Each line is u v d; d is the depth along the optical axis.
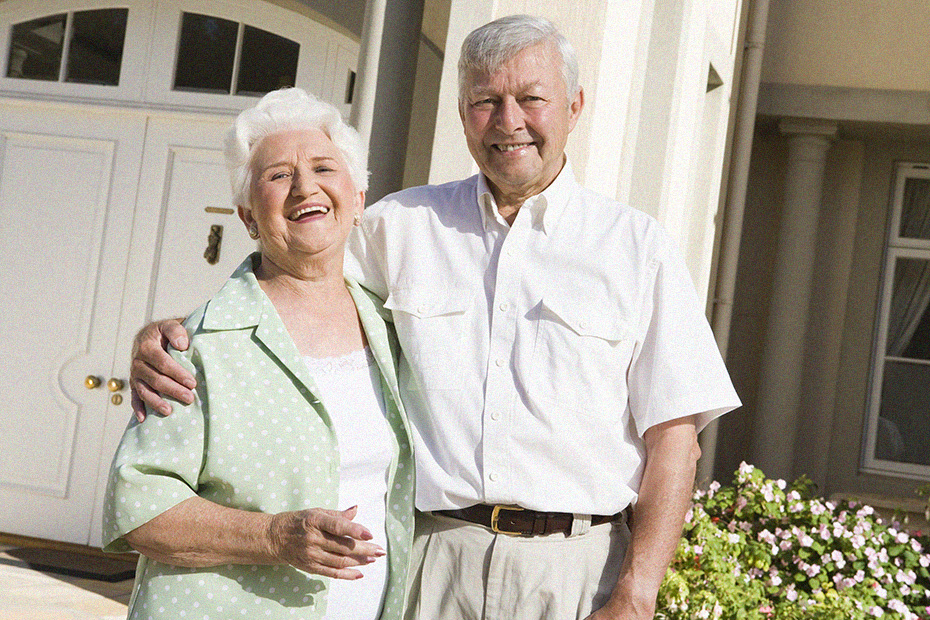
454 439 1.78
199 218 4.77
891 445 5.96
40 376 4.84
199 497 1.56
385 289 1.97
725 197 5.29
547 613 1.75
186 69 4.81
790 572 3.88
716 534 3.76
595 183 3.04
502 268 1.84
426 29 3.94
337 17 4.51
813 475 5.95
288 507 1.59
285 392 1.63
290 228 1.68
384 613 1.73
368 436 1.71
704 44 4.00
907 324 6.02
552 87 1.79
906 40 5.58
